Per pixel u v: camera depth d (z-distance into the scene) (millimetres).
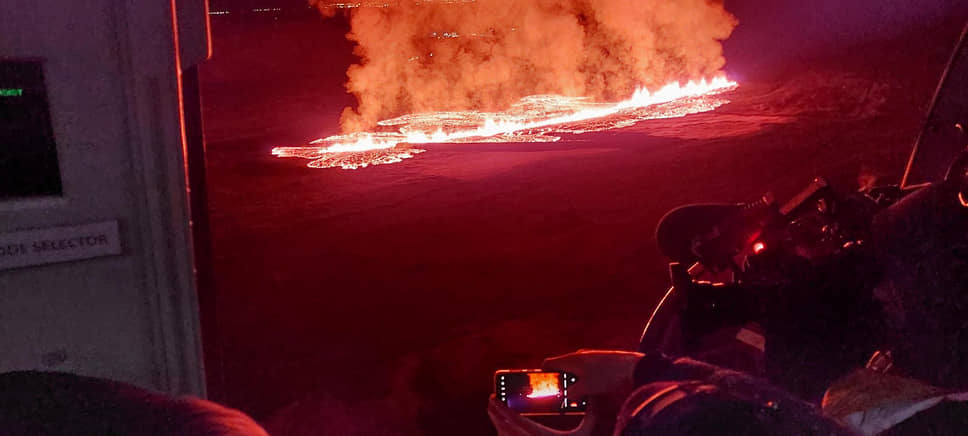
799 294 1768
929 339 1531
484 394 4652
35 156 1202
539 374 1853
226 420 793
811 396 1733
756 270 1906
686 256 2371
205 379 1499
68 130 1206
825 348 1710
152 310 1312
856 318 1678
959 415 1408
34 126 1192
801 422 1001
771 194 2020
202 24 1384
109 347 1291
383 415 4426
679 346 2238
